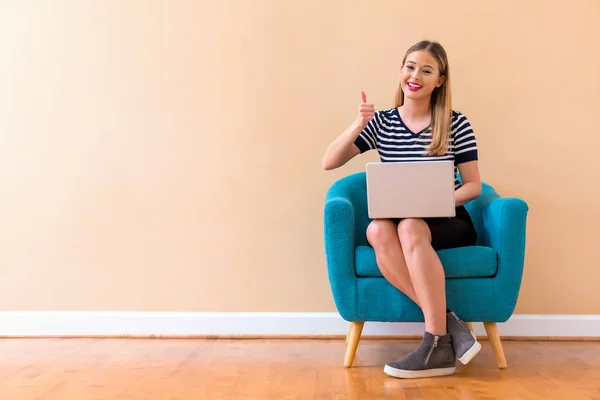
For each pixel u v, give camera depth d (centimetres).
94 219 274
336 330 269
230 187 273
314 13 272
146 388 193
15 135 275
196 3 273
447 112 230
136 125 274
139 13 274
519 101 268
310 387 194
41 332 273
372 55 271
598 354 239
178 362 227
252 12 273
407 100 234
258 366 221
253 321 270
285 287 272
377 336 268
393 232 210
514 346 254
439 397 182
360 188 250
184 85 273
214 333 271
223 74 273
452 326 206
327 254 216
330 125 272
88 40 274
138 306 273
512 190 269
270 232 273
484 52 269
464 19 269
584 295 267
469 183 226
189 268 273
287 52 272
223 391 189
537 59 268
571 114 267
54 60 275
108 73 274
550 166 268
